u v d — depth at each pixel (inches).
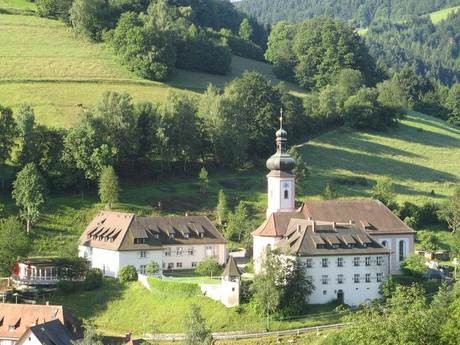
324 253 7224.4
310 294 7086.6
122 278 7721.5
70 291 7568.9
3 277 7849.4
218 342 6550.2
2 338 6471.5
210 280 7490.2
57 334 6161.4
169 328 6909.5
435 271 7824.8
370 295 7337.6
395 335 3757.4
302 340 6461.6
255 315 6875.0
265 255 7091.5
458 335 3725.4
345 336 4222.4
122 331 6993.1
